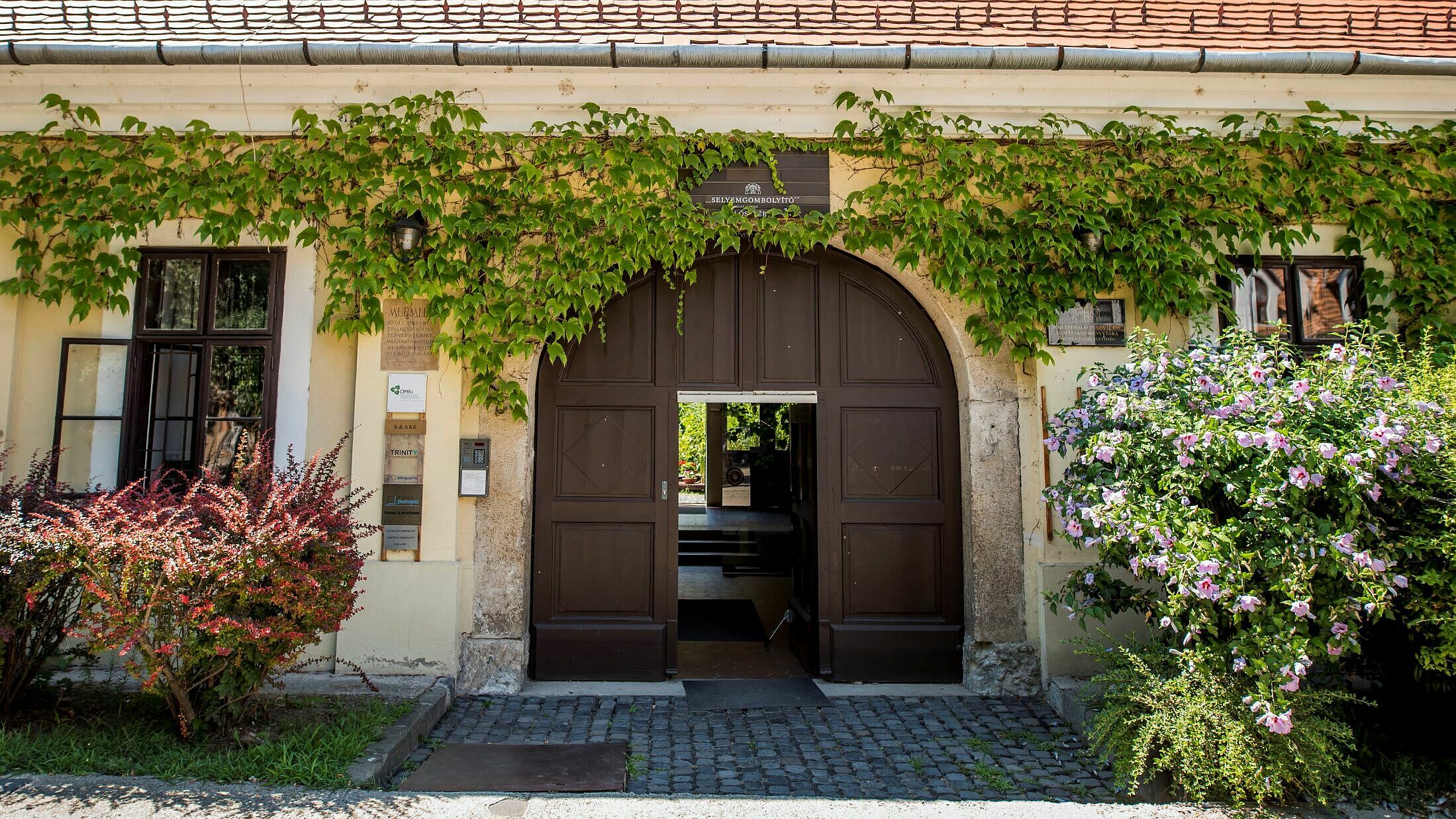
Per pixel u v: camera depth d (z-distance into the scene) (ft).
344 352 16.19
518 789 11.20
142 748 11.32
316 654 15.53
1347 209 16.46
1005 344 16.60
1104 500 12.09
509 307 15.80
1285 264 16.90
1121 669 12.84
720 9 16.92
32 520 11.83
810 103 16.05
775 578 30.37
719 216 16.15
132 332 16.17
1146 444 12.31
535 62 14.93
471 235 15.78
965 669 16.44
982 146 16.10
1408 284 16.46
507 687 15.70
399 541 15.67
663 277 17.24
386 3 17.04
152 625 11.07
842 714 14.90
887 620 17.02
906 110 16.01
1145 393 13.00
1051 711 15.07
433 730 13.70
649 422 17.13
